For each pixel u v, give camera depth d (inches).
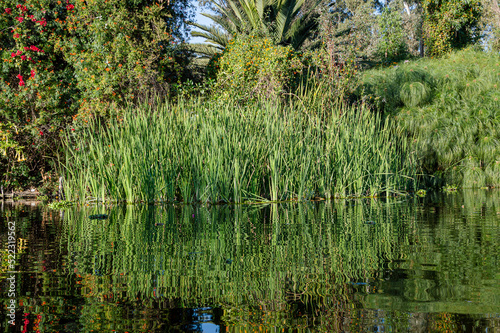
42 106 335.6
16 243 120.3
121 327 58.9
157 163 246.7
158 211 205.6
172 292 74.7
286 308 66.1
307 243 118.2
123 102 337.1
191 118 269.0
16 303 69.1
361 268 89.5
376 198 270.1
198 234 135.7
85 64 340.2
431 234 129.3
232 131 253.8
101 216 184.5
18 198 306.3
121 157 252.1
